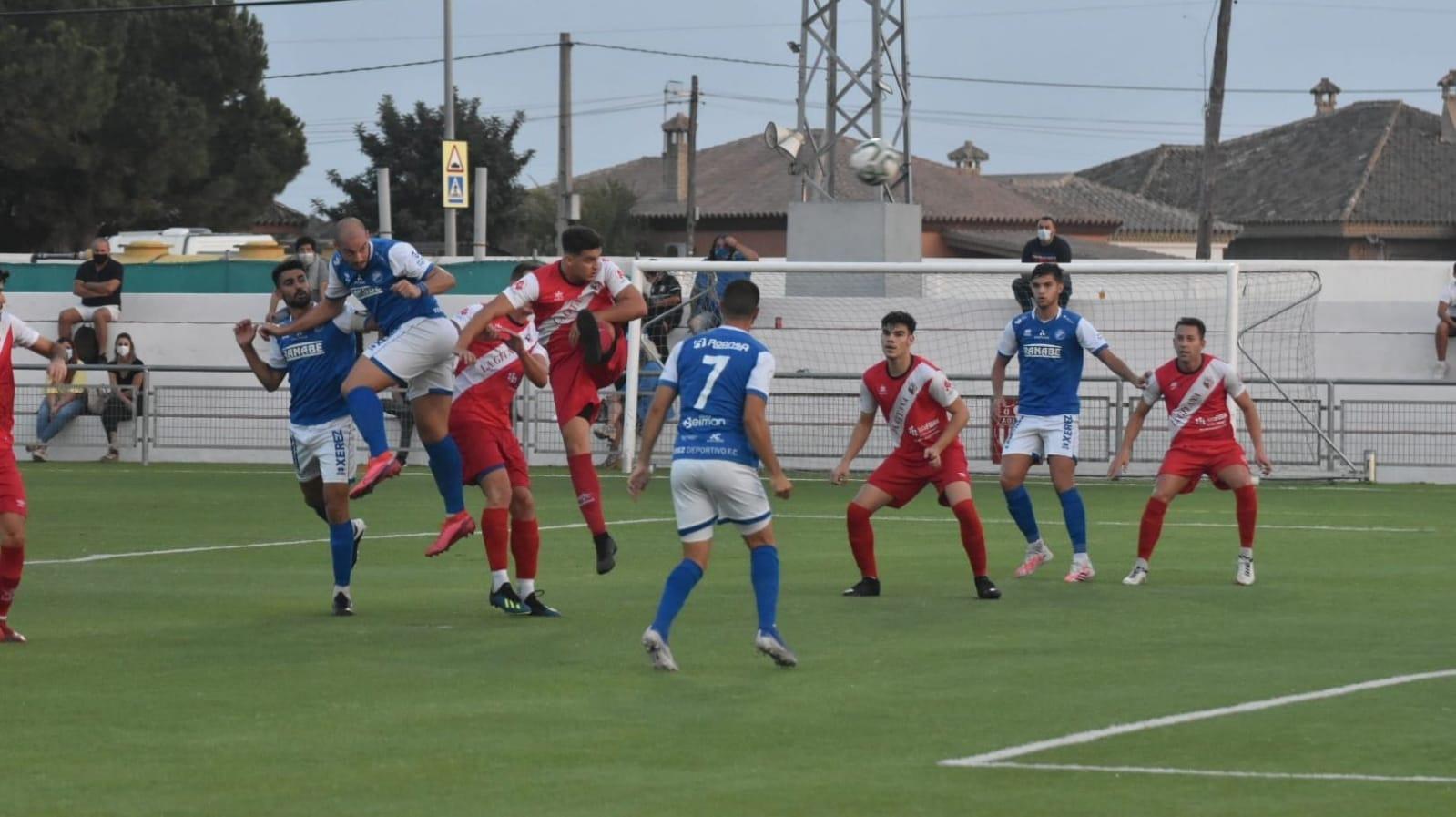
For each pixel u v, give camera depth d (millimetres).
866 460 48688
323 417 23438
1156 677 18656
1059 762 14656
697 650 20469
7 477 20875
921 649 20516
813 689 17969
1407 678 18531
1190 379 26547
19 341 21062
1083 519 27156
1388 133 149000
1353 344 51594
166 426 51938
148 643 21094
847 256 60031
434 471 23328
